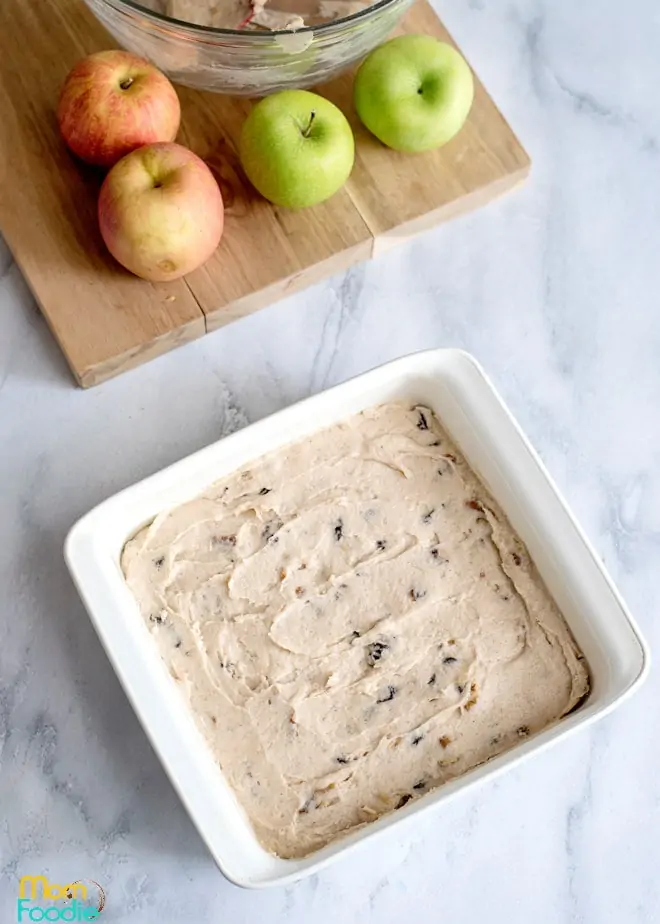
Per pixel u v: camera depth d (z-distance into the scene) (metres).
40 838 0.92
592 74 1.08
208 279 0.97
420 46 0.96
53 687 0.94
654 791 0.97
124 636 0.86
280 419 0.91
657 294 1.05
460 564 0.92
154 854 0.93
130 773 0.94
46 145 0.99
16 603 0.95
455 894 0.94
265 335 1.00
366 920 0.93
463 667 0.91
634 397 1.03
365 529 0.93
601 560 0.96
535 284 1.03
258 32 0.90
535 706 0.90
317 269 0.99
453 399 0.92
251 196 0.99
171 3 0.96
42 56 1.00
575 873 0.95
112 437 0.98
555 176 1.05
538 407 1.02
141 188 0.91
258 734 0.89
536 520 0.91
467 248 1.03
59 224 0.97
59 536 0.96
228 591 0.91
